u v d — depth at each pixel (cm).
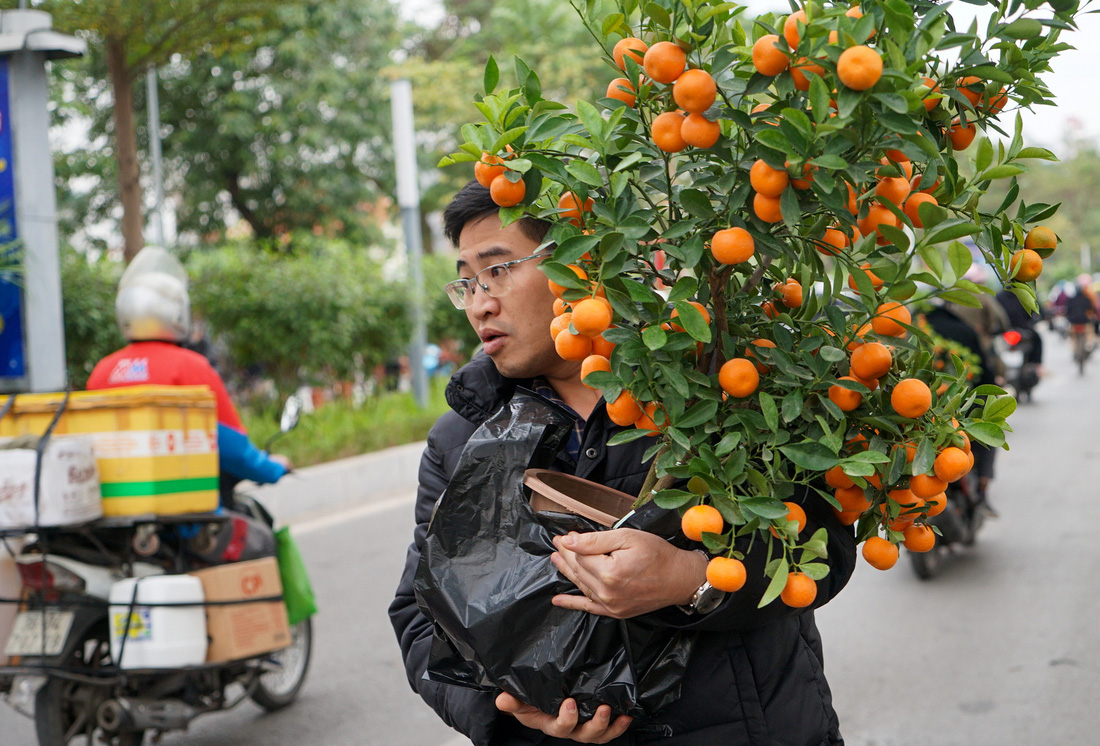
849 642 475
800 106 114
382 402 1204
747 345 128
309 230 2108
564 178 121
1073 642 461
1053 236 127
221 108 1922
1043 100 123
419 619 165
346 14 2030
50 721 341
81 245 1841
